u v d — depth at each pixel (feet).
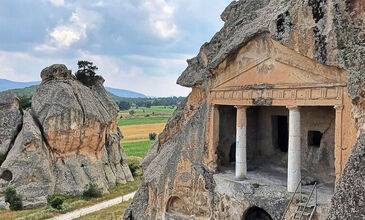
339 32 56.95
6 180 146.61
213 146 81.97
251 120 91.91
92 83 201.98
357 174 45.62
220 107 84.79
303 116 79.25
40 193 142.00
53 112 158.92
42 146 153.89
